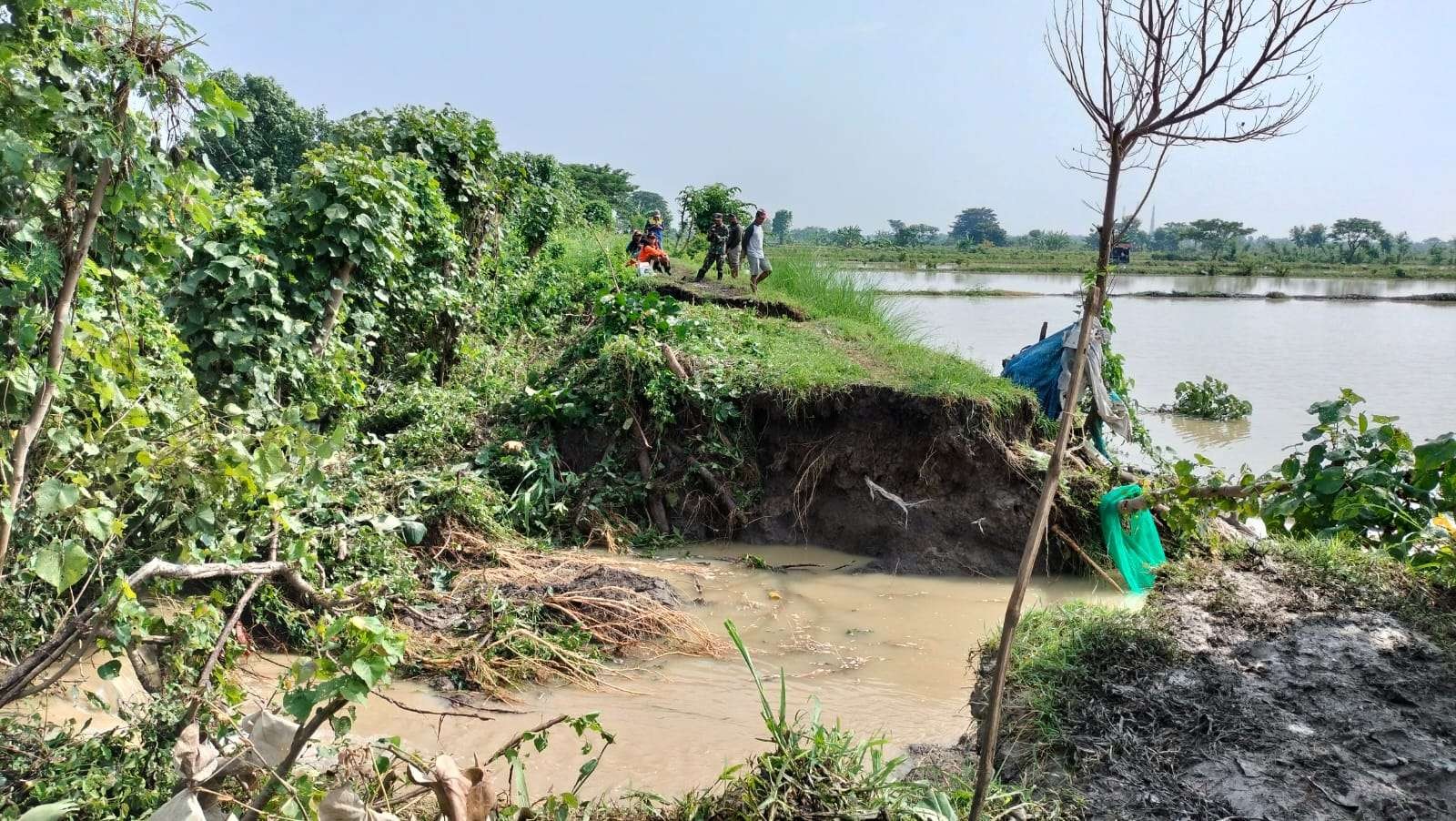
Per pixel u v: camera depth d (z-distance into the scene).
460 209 12.59
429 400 9.88
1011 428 9.02
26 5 3.45
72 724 3.95
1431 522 5.58
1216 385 15.01
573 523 9.04
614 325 11.11
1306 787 4.14
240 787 3.40
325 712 3.10
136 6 3.61
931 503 8.87
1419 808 3.99
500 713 5.64
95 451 3.91
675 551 9.01
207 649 4.24
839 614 7.50
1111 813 4.04
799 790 3.88
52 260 4.00
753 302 14.73
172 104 3.80
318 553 6.38
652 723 5.56
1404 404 15.00
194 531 4.35
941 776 4.57
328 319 8.75
